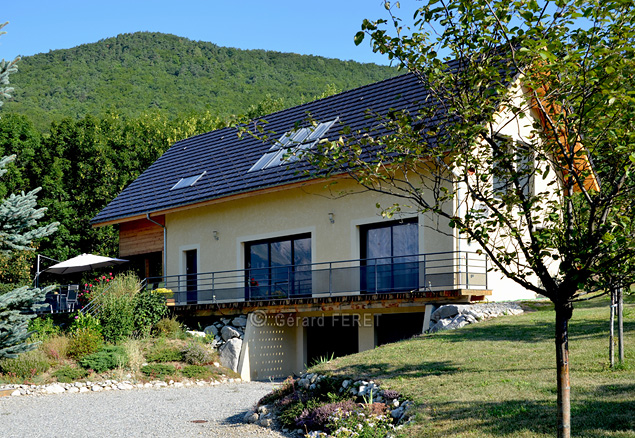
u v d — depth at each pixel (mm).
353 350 18078
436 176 6285
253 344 17562
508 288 17188
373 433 7652
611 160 5422
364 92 21453
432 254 15086
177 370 15945
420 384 8953
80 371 14883
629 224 5215
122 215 23047
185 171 23969
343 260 17312
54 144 37219
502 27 5410
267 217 19844
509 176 5871
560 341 5469
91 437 9344
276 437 8852
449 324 13773
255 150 22109
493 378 8820
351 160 6293
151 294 18688
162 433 9500
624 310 12938
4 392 13383
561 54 5441
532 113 15758
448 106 6164
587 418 6836
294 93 110562
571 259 5211
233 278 20625
